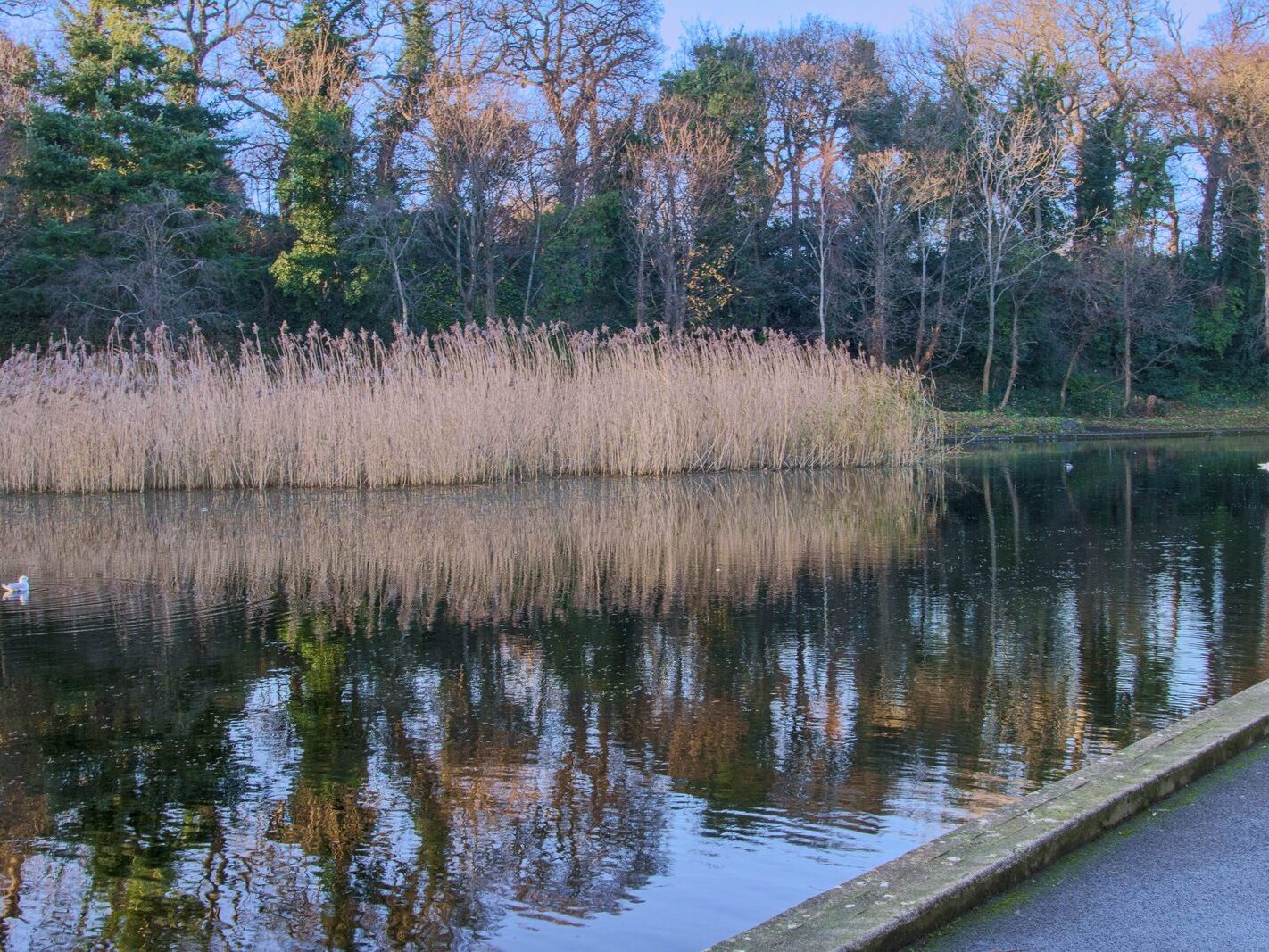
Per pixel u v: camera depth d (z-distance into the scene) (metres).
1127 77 41.06
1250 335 42.47
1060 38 39.34
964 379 40.53
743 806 5.00
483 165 31.45
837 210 36.31
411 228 31.62
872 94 39.44
